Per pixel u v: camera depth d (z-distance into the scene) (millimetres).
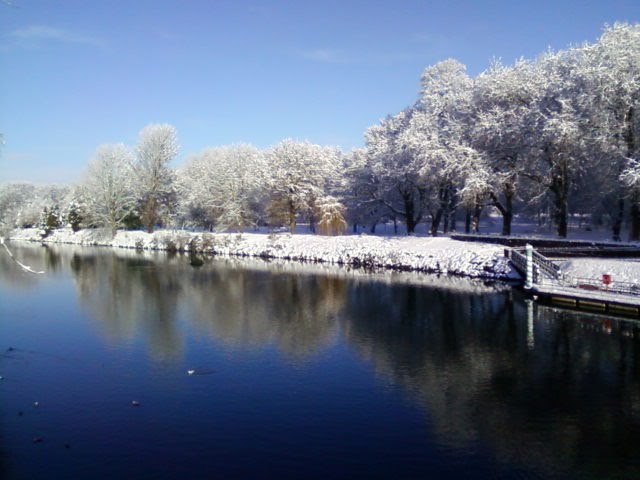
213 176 80125
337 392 19766
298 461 14875
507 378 20875
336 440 16078
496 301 33938
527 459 14859
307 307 34219
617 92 39969
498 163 48938
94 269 52844
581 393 19266
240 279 45875
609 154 40938
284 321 30594
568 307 31703
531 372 21469
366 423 17156
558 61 46719
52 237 92250
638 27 43469
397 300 35500
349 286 41375
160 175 81062
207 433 16594
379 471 14328
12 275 48719
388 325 29297
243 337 27250
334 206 64750
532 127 44219
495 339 26031
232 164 82812
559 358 23031
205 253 69125
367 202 65250
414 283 41719
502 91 49156
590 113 41062
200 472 14375
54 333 28094
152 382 20938
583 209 53969
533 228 65688
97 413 18094
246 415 17844
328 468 14508
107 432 16703
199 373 21875
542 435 16234
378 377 21266
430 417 17547
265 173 68750
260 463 14789
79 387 20438
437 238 53125
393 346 25344
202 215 81812
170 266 55250
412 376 21312
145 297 37938
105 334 27906
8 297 38062
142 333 28094
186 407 18516
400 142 56250
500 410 17969
